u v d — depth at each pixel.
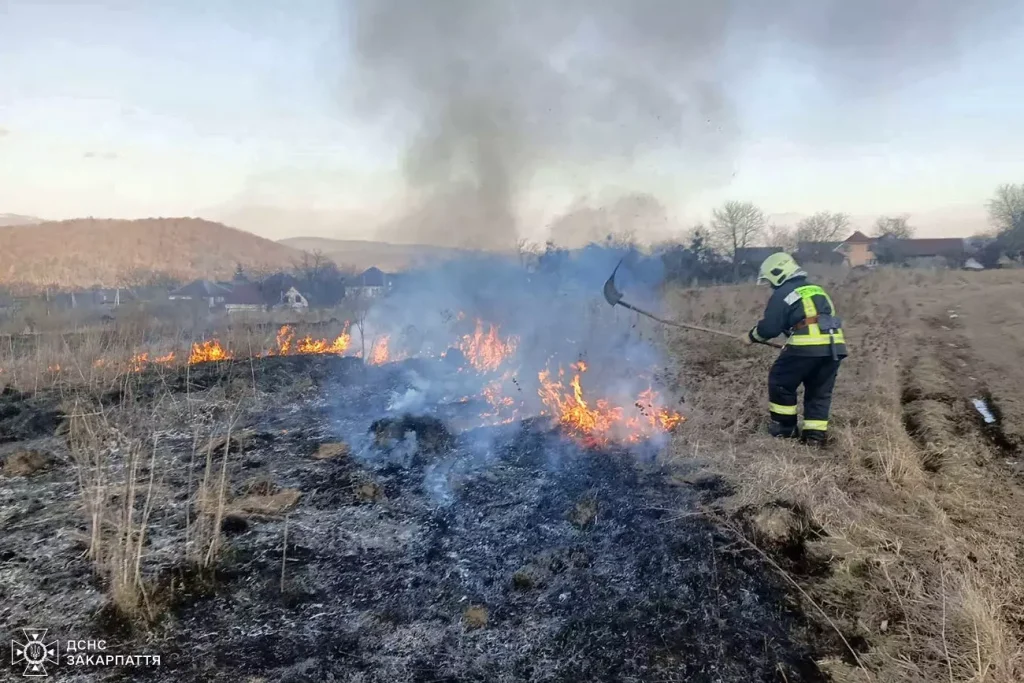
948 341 10.91
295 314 15.91
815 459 4.73
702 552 3.49
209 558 3.37
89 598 3.15
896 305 17.08
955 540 3.57
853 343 10.35
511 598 3.26
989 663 2.55
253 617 3.07
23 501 4.38
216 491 4.34
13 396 7.10
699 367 7.94
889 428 5.48
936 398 6.97
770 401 5.35
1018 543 3.64
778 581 3.27
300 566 3.48
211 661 2.74
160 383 7.37
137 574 3.09
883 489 4.24
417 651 2.84
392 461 4.98
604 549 3.62
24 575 3.38
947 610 2.92
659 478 4.42
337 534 3.83
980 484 4.50
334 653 2.82
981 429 5.98
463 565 3.55
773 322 5.18
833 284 23.16
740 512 3.75
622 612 3.11
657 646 2.87
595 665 2.76
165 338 10.14
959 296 19.41
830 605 3.11
